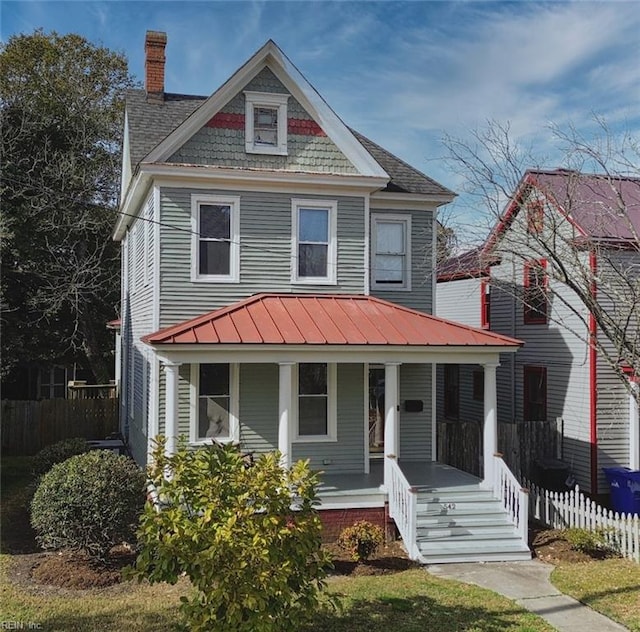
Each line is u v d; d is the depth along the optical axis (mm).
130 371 20531
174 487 7031
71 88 32062
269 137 15078
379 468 15430
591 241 12617
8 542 11961
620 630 8508
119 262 30828
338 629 8320
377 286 16375
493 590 10062
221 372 14422
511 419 19828
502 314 20484
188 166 14148
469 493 13438
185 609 6684
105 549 10477
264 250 14875
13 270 27000
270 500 6977
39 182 27984
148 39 18312
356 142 15242
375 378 16984
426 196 16391
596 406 16391
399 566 11242
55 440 22875
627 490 15406
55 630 8078
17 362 28812
